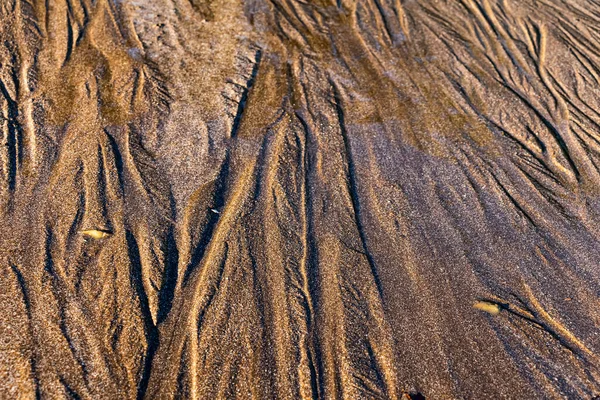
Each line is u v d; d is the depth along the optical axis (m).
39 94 6.10
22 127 5.71
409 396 3.90
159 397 3.76
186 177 5.39
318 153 5.86
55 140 5.61
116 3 7.59
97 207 4.97
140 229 4.83
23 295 4.21
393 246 4.99
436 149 6.09
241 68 6.87
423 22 8.03
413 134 6.26
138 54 6.83
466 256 4.96
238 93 6.46
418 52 7.52
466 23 8.06
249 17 7.72
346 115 6.43
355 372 4.02
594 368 4.19
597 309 4.64
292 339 4.18
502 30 7.99
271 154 5.79
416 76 7.12
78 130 5.74
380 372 4.04
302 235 4.98
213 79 6.64
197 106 6.23
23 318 4.06
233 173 5.52
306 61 7.12
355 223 5.16
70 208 4.95
